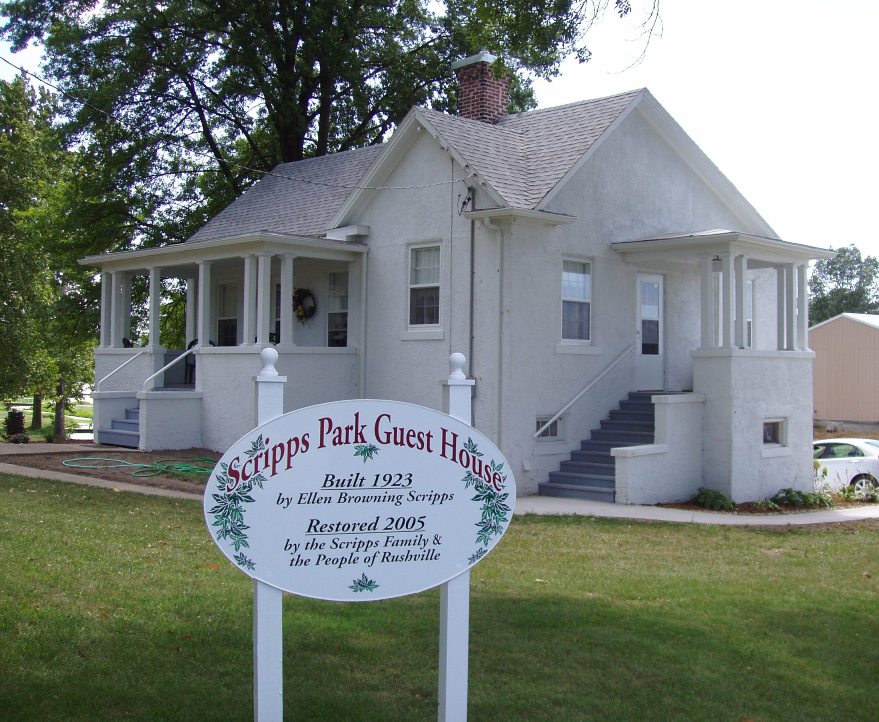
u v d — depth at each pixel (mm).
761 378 16328
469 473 5016
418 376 17328
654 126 18406
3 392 28750
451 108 28125
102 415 19906
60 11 25469
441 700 5008
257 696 4621
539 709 5699
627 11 11820
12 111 28500
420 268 17547
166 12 25516
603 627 7324
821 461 18641
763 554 11148
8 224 27844
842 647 7184
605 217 17375
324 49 26531
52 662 5992
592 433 17016
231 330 22406
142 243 28062
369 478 4805
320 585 4703
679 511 14422
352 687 5910
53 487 13672
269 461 4605
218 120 28219
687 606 8172
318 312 19875
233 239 17812
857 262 75750
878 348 38438
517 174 16625
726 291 15914
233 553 4523
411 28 28391
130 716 5305
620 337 17656
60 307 29203
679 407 15641
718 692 6117
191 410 19000
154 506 12320
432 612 7590
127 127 26172
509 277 15797
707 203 19797
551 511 13922
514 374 15805
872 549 11789
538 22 12117
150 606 7305
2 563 8430
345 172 22000
